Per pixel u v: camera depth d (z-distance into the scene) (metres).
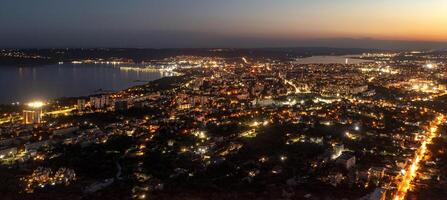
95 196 164.88
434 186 176.88
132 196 165.00
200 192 169.38
